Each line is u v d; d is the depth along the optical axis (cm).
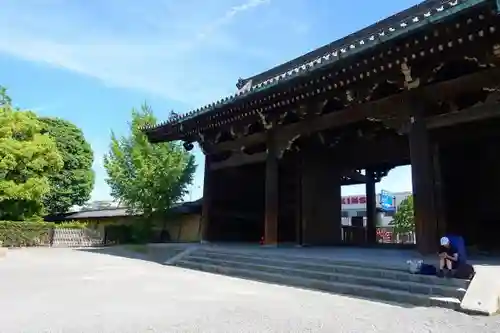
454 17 849
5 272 1239
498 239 1463
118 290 894
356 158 1888
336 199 1992
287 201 1964
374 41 988
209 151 1897
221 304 729
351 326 566
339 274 945
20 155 2548
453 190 1584
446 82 1084
